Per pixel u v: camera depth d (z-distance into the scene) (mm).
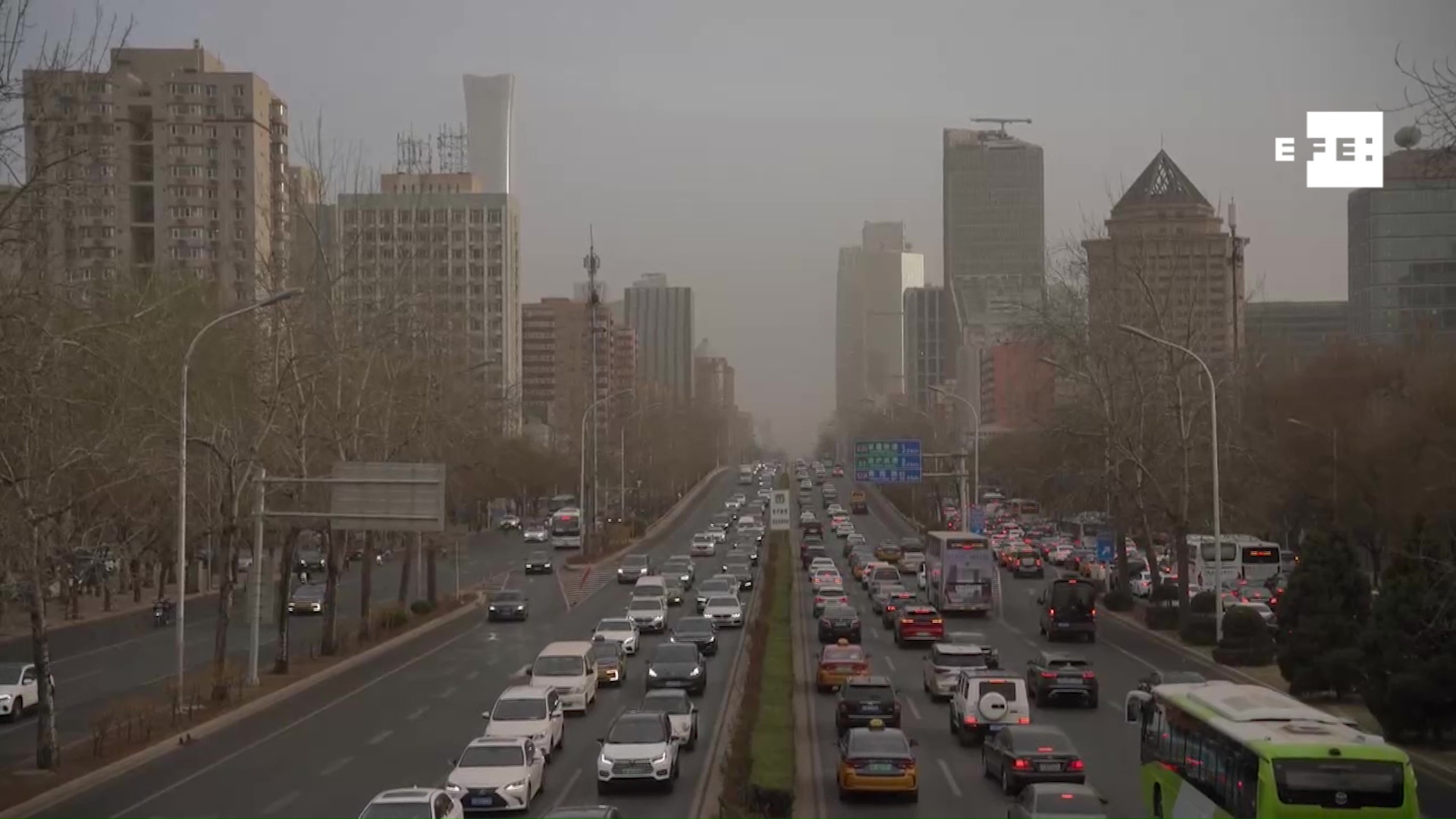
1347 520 71875
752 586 79438
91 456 35094
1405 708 31922
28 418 31609
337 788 28203
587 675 39188
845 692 34062
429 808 21016
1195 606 57781
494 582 88625
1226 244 80562
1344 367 77125
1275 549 76500
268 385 53031
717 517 136375
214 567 92375
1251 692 21953
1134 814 24891
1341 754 18281
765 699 34125
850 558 92312
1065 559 94500
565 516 121000
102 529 54688
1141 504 61688
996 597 66938
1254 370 83062
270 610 45344
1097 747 32062
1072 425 66500
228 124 126375
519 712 31266
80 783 29375
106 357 40844
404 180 146375
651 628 59062
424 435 65188
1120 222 82688
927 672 41531
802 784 28297
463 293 151500
